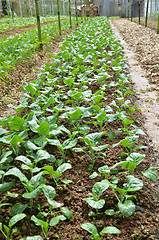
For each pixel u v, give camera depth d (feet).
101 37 42.45
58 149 13.38
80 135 14.69
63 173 11.49
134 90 23.31
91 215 9.20
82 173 11.59
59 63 29.78
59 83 24.58
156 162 12.82
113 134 15.12
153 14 95.09
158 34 52.26
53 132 12.58
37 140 12.35
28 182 9.24
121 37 56.24
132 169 10.44
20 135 12.35
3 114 18.35
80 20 109.09
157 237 8.34
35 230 8.54
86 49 31.94
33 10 122.42
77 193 10.28
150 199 10.14
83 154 13.05
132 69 29.91
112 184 9.69
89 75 26.27
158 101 20.57
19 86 24.68
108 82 24.43
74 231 8.55
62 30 63.36
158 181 11.37
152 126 16.71
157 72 27.17
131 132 13.61
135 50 39.50
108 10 167.22
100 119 14.46
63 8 146.51
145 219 9.09
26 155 12.58
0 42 36.65
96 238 7.68
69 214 8.93
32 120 13.56
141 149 13.71
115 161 12.43
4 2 101.86
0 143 12.21
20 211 8.93
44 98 17.84
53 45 44.86
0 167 11.12
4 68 24.56
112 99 20.44
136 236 8.35
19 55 31.19
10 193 9.46
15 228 8.38
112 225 8.79
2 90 22.06
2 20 84.99
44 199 9.91
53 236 8.30
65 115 14.89
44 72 23.97
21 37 38.37
